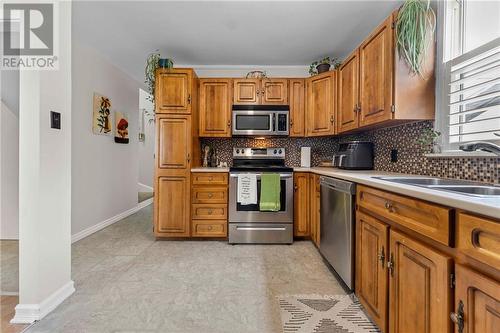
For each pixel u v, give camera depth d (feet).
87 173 10.70
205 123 11.01
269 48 10.50
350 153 8.75
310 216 9.95
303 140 11.93
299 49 10.60
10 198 9.92
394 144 7.73
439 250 3.11
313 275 7.18
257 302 5.82
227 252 8.97
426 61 6.00
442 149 5.86
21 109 5.11
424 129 6.44
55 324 4.98
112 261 8.09
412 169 6.89
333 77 9.98
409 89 6.04
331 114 10.03
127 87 13.93
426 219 3.36
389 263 4.23
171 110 10.09
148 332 4.79
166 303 5.76
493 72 4.91
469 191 4.23
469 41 5.64
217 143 11.97
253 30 9.11
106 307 5.57
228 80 10.98
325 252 7.68
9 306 5.57
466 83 5.54
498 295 2.30
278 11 7.97
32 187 5.11
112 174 12.69
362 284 5.35
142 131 23.12
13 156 9.89
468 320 2.62
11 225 9.93
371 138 9.21
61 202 5.74
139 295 6.08
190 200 10.12
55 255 5.57
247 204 9.87
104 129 11.79
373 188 4.91
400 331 3.92
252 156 11.56
